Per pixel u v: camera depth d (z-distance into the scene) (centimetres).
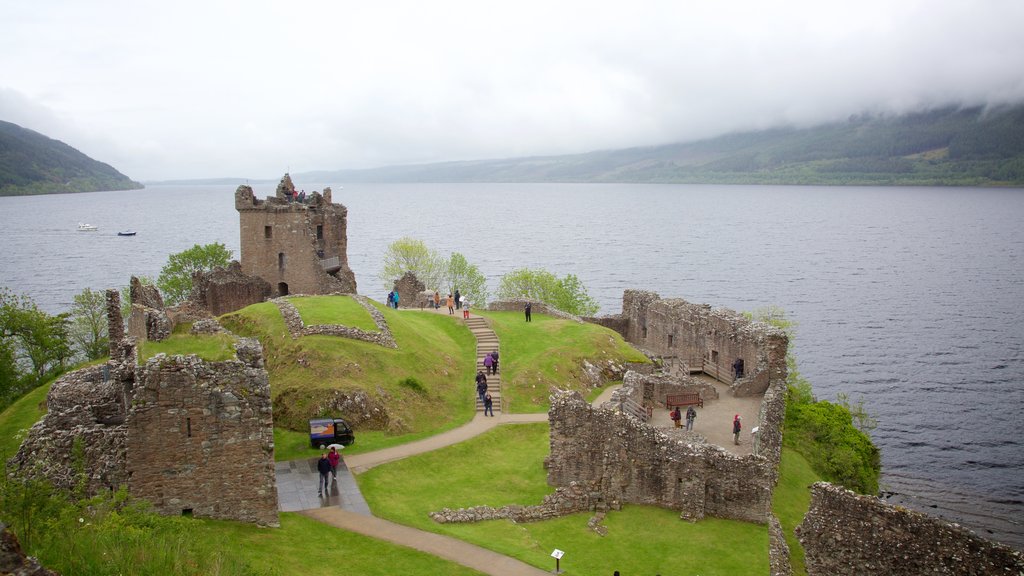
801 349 13338
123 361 3503
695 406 5441
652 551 3650
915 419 9944
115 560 2200
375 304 6662
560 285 10975
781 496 4450
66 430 3181
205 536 2916
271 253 8588
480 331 6869
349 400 5003
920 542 2442
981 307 16850
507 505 4053
